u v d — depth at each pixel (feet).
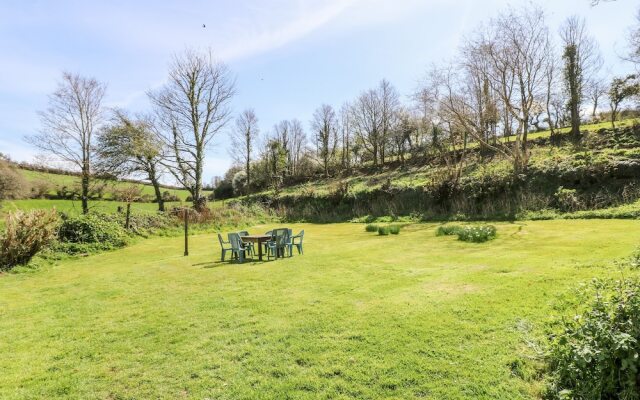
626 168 54.80
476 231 41.39
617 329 10.41
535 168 65.41
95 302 23.75
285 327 16.62
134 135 89.10
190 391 11.88
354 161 160.86
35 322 20.13
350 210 86.63
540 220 53.78
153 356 14.67
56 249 44.80
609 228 40.14
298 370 12.72
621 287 12.05
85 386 12.67
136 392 12.08
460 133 92.73
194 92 97.45
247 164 149.38
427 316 16.57
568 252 28.58
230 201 118.21
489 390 10.89
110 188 94.27
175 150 96.07
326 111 160.56
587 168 58.18
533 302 17.13
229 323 17.70
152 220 67.82
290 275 27.78
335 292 21.91
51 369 14.12
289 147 174.70
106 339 16.87
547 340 13.00
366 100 145.18
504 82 72.79
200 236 65.31
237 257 39.37
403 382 11.58
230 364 13.50
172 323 18.37
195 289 25.44
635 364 9.77
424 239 44.29
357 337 15.02
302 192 100.22
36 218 40.55
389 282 23.47
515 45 71.36
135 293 25.62
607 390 10.06
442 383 11.40
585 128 95.04
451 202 70.69
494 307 16.98
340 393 11.21
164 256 43.78
